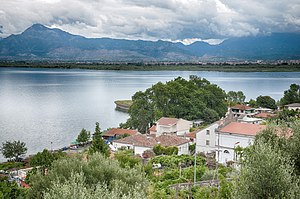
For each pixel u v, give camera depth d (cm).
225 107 12912
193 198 3247
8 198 3244
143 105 11181
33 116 14000
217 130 6300
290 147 2656
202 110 12012
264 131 2975
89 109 16575
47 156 6341
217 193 3002
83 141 9331
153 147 6981
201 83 14512
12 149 7769
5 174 6081
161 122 9581
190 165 5756
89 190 2181
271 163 2134
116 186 2422
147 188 3125
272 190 2088
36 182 2931
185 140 7712
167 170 5194
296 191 2028
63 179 2872
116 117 14362
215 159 6331
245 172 2191
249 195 2108
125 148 7444
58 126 12006
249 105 15888
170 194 3434
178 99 12081
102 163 3159
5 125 11931
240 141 6072
